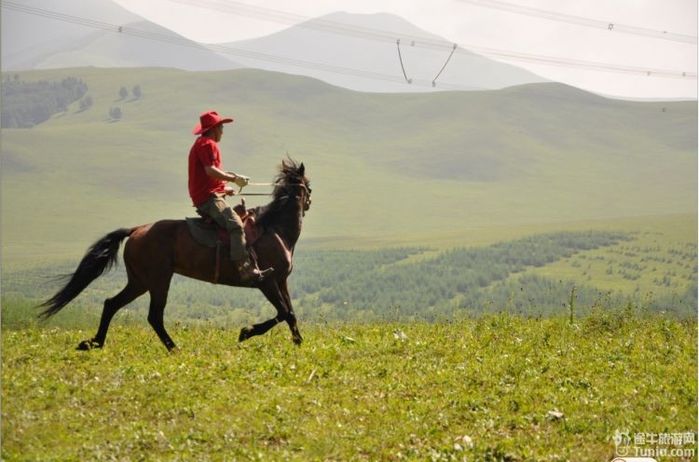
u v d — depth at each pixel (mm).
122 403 10578
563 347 13898
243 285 13969
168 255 13578
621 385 11781
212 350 13406
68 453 9188
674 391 11602
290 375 11781
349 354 13172
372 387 11500
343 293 115562
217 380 11484
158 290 13516
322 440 9648
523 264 150250
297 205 14570
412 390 11430
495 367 12438
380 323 17797
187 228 13664
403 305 108625
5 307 20297
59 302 13578
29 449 9234
